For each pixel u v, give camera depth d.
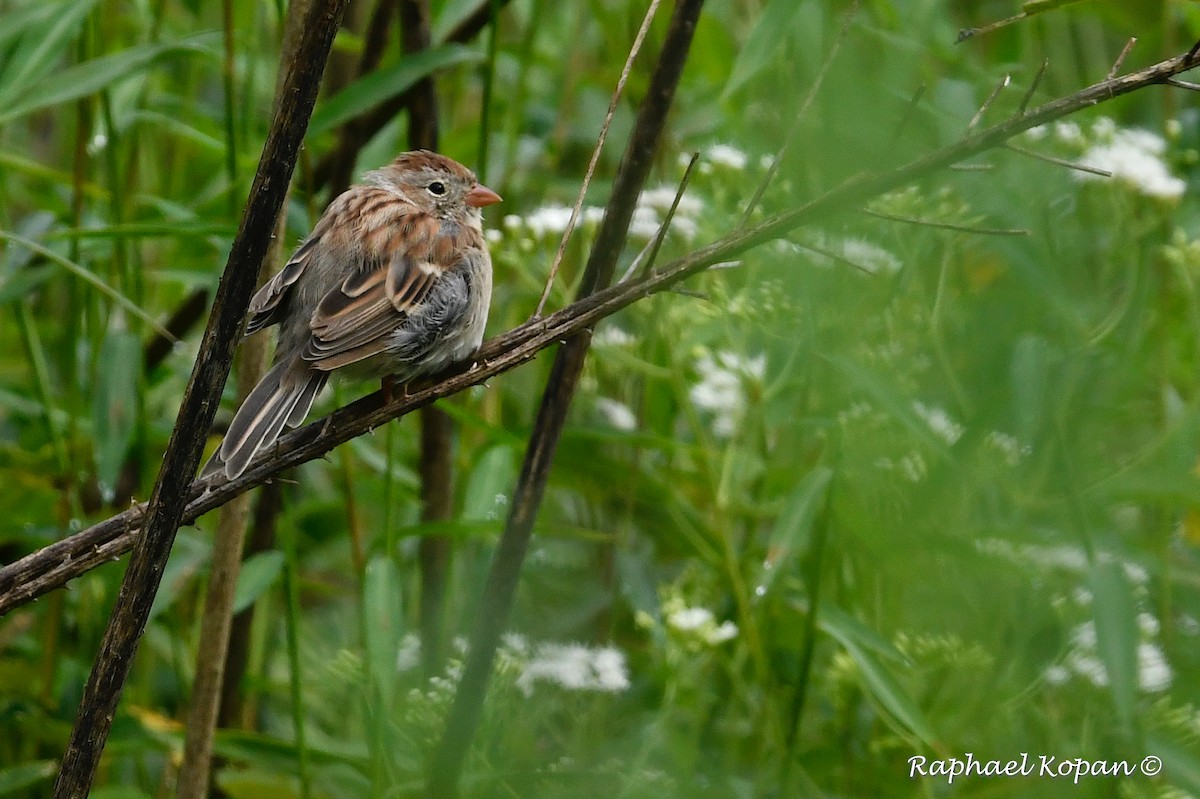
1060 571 8.86
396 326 8.64
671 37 7.88
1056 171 9.91
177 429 6.12
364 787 9.73
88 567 6.66
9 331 13.19
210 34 10.80
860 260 9.41
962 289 10.21
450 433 10.62
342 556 12.67
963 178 10.12
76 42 12.13
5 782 9.57
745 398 9.77
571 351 8.20
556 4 15.08
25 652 11.51
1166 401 9.80
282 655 11.98
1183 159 11.30
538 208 12.38
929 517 9.03
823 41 9.66
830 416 9.55
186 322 11.79
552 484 10.57
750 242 6.87
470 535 10.13
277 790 9.48
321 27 5.82
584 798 8.74
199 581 11.81
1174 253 9.43
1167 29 11.41
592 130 13.50
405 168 10.19
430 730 8.97
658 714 9.20
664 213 10.17
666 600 9.64
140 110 11.52
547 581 11.02
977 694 8.98
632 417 11.58
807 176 9.53
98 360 10.52
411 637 9.84
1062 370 8.81
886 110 9.56
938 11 11.46
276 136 5.91
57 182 11.53
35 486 11.27
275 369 8.28
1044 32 12.22
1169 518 9.60
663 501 10.31
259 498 10.52
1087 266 10.50
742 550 10.92
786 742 8.78
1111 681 7.67
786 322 9.63
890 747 9.44
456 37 11.54
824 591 9.90
